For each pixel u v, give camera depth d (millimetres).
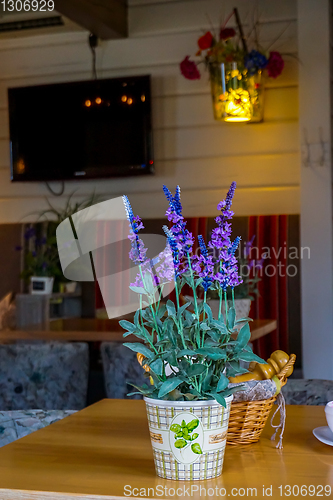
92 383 3426
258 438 1271
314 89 4062
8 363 2340
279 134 4363
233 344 1091
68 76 4773
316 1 4043
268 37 4320
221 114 4031
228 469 1092
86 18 4129
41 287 4074
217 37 4430
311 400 1784
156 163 4598
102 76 4688
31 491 982
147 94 4480
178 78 4539
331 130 4082
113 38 4609
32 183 4875
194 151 4523
